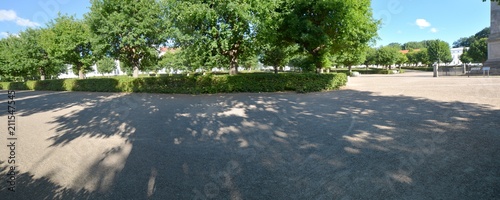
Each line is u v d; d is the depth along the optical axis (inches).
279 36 555.5
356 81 752.3
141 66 872.3
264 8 457.7
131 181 129.9
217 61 548.7
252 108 330.3
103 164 155.0
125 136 217.9
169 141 197.2
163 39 751.7
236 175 131.8
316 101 368.5
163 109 352.2
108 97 558.9
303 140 185.3
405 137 181.2
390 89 495.2
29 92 844.6
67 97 605.9
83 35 842.2
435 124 212.4
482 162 132.8
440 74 906.1
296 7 512.4
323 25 503.2
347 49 610.9
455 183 113.4
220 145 182.7
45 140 215.8
